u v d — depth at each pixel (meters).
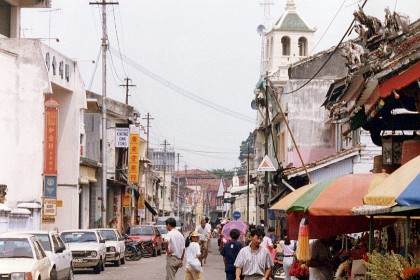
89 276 34.88
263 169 40.31
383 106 15.88
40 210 44.19
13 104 44.25
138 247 51.59
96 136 65.38
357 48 17.95
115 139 69.56
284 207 16.89
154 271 38.31
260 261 17.94
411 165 10.62
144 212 96.75
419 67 14.12
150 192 110.94
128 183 74.62
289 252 23.66
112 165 70.50
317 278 18.22
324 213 14.90
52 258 25.05
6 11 50.28
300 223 17.86
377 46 17.39
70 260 28.06
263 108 65.44
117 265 42.44
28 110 44.28
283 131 54.72
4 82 44.06
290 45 71.94
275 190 58.09
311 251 18.27
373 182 14.84
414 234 16.95
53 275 24.67
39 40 44.38
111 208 70.88
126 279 33.16
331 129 51.31
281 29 71.81
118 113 72.38
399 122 19.00
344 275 16.80
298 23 72.25
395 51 15.52
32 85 44.41
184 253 24.53
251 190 93.06
